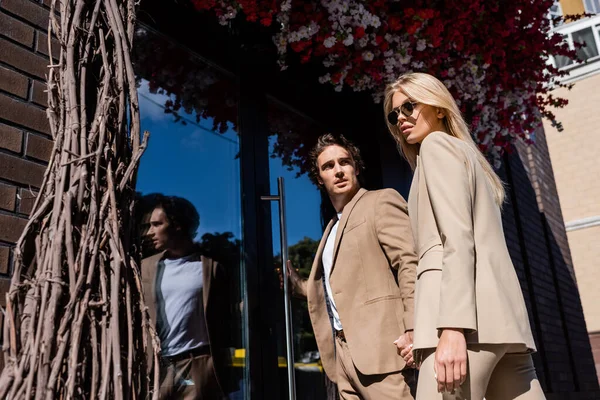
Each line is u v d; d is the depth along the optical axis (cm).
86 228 134
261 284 276
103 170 146
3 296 144
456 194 142
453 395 131
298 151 329
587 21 1079
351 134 370
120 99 154
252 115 305
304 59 295
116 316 126
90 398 119
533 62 360
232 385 246
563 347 571
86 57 156
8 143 156
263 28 309
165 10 268
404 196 356
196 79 281
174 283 237
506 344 134
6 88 160
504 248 146
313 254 313
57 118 152
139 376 131
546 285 577
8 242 149
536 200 641
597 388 627
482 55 335
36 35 173
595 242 1059
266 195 295
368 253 212
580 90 1102
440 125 179
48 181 142
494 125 367
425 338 136
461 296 129
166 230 243
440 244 147
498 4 336
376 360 195
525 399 140
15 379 114
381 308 203
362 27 292
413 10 298
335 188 247
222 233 268
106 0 164
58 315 123
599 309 1034
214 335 245
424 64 325
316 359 296
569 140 1111
